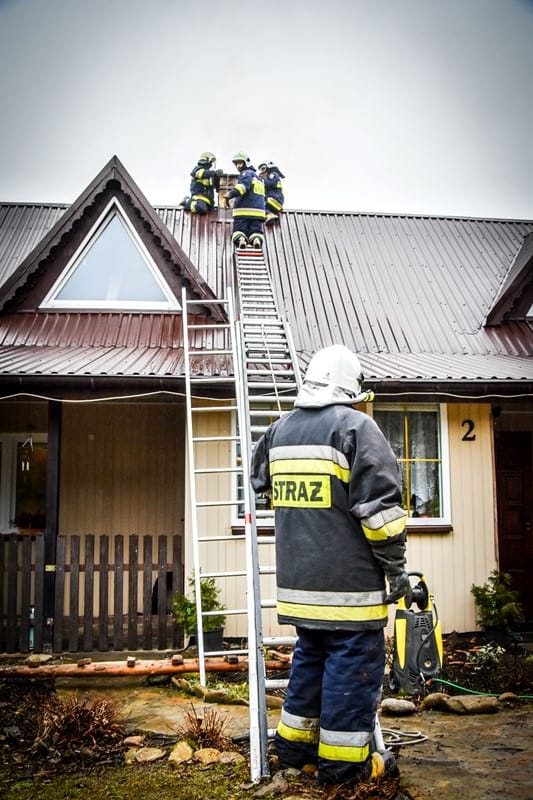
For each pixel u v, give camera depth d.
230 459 8.13
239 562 7.96
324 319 9.70
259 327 8.59
